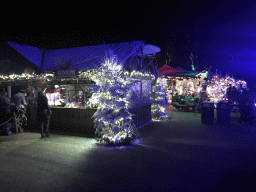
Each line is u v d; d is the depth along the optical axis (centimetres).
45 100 809
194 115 1459
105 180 426
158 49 1205
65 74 945
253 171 462
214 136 809
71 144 709
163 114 1282
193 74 1772
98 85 745
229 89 1274
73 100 956
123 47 1130
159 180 421
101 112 714
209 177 433
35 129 997
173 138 787
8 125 877
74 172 470
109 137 701
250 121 1062
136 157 568
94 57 1116
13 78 1113
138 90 1022
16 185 411
